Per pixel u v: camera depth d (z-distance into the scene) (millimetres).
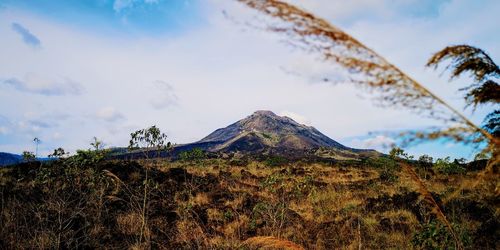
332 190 13023
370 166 19688
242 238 7789
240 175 15508
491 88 1276
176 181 12188
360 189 13617
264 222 9000
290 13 1003
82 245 6531
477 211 6852
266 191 12172
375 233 8234
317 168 20719
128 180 10414
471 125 1094
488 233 6305
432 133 1076
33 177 10000
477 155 1154
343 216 9703
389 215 9445
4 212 6598
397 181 13492
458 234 5430
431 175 9469
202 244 6871
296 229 8484
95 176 8586
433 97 1057
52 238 6148
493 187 1272
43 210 7059
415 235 6477
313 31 1006
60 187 8312
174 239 7273
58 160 9992
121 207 8477
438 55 1329
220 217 9359
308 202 11117
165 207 9320
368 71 1020
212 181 13789
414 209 9508
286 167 20172
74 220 7203
